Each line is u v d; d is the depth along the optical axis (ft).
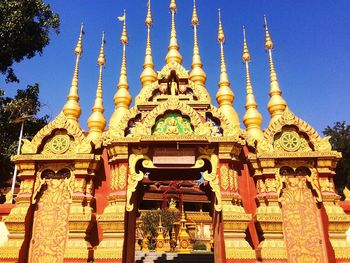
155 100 43.70
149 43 54.19
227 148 39.22
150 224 141.08
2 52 73.61
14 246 37.24
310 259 36.83
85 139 41.22
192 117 39.73
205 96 42.68
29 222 38.96
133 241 44.80
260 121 47.52
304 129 40.24
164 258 85.97
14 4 72.33
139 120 41.83
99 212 40.09
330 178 39.45
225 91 48.75
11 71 81.46
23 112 82.17
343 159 130.11
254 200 40.32
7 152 74.64
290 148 40.16
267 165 39.40
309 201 39.19
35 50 80.07
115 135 39.81
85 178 40.09
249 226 39.58
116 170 39.83
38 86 88.12
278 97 47.96
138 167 42.52
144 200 180.75
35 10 76.54
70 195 40.14
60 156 39.91
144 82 51.60
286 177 40.29
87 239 38.58
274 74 49.49
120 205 38.04
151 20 56.03
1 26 71.15
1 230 41.37
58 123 41.50
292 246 37.47
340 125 140.56
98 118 47.88
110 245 36.70
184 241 112.16
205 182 49.78
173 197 179.63
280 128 40.60
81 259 36.47
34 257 37.88
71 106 47.78
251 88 49.57
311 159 39.83
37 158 39.96
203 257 84.43
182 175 49.42
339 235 36.55
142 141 38.83
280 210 38.19
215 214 43.14
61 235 38.65
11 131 83.30
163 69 44.34
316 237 37.68
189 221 157.99
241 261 35.73
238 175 41.29
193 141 38.86
